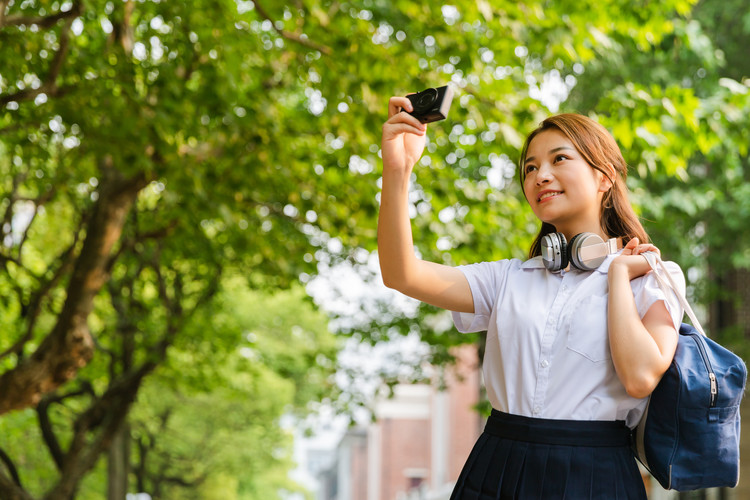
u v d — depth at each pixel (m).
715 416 1.97
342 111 8.31
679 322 2.07
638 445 2.12
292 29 8.03
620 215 2.34
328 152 9.32
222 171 8.91
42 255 14.93
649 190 11.35
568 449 2.04
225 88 7.51
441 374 14.95
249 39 7.44
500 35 7.51
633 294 2.10
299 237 10.77
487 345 2.26
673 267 2.16
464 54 7.32
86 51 7.41
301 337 25.19
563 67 10.41
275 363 21.70
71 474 12.77
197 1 7.18
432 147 8.98
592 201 2.27
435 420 38.09
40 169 9.91
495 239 8.87
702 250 13.01
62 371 8.53
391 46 7.69
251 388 22.30
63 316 8.59
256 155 8.49
